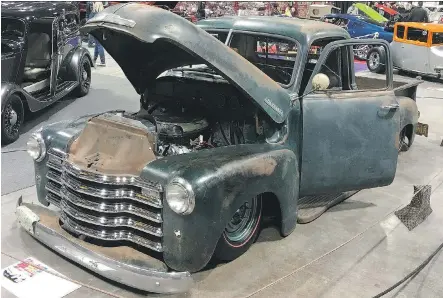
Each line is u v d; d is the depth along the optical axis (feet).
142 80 12.23
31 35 22.65
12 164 15.99
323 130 11.50
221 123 11.67
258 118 11.00
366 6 45.01
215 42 9.46
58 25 22.62
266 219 12.14
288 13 34.01
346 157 11.92
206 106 11.66
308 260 10.92
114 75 31.37
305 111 11.30
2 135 17.85
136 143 9.50
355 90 12.09
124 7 9.36
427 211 13.48
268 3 36.04
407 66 33.96
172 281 8.51
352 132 11.84
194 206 8.55
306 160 11.49
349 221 12.98
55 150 10.48
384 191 15.15
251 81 10.03
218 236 9.00
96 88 27.48
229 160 9.41
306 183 11.69
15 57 19.47
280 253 11.14
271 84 10.59
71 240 9.41
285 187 10.57
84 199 9.37
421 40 33.01
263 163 9.91
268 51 12.38
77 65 24.13
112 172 9.20
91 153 9.87
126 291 9.56
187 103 11.92
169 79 12.14
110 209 9.16
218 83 11.45
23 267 10.18
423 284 10.23
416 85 17.87
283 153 10.59
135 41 10.36
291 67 12.02
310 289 9.86
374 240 12.02
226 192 8.98
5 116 17.87
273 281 10.03
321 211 12.82
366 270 10.67
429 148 19.61
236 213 10.37
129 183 9.09
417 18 42.39
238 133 11.52
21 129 19.99
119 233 9.29
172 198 8.56
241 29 12.59
